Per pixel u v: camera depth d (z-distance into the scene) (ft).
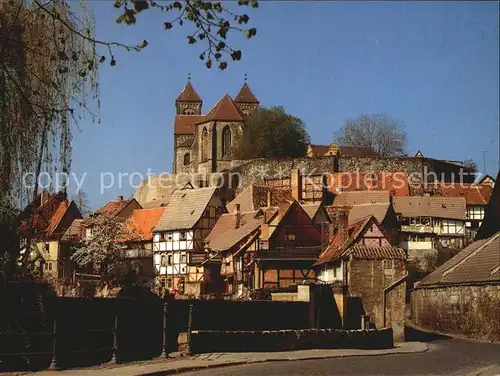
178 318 97.14
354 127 405.18
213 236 241.35
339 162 326.65
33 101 68.39
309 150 367.04
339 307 131.54
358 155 370.53
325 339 104.01
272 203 260.62
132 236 264.72
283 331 98.27
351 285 141.08
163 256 255.91
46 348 76.07
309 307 122.01
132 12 37.60
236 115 403.95
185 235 251.19
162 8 40.40
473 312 153.38
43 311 74.28
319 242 206.90
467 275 160.35
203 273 223.51
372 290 140.97
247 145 388.57
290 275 188.03
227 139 403.34
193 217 252.42
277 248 197.77
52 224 268.00
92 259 250.16
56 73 68.59
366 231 161.38
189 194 262.47
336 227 183.73
